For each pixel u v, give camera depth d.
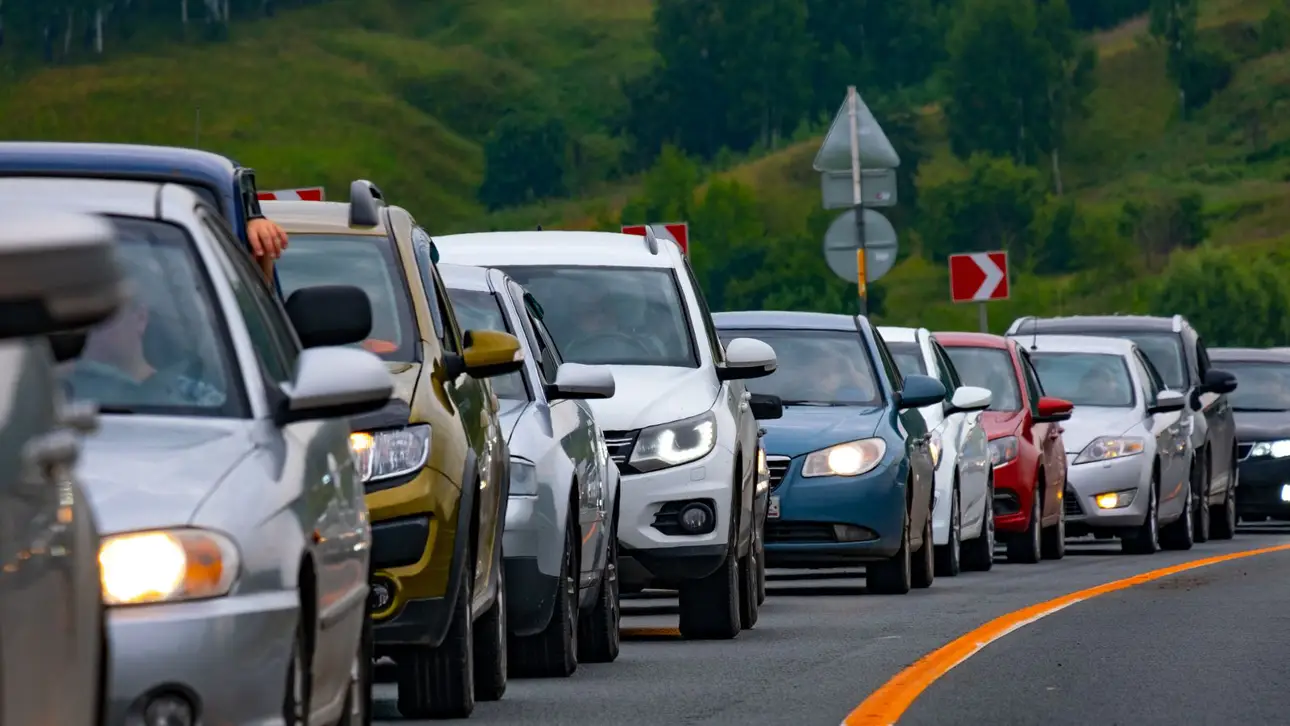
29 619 10.83
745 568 38.69
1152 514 69.00
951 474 55.66
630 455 36.66
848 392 49.06
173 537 14.77
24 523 10.86
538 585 29.53
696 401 37.66
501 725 25.28
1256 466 84.50
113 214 17.59
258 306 18.20
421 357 26.25
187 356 16.77
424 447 24.55
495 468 27.61
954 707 26.88
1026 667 31.41
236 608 14.74
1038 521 63.19
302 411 16.62
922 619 40.41
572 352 39.19
